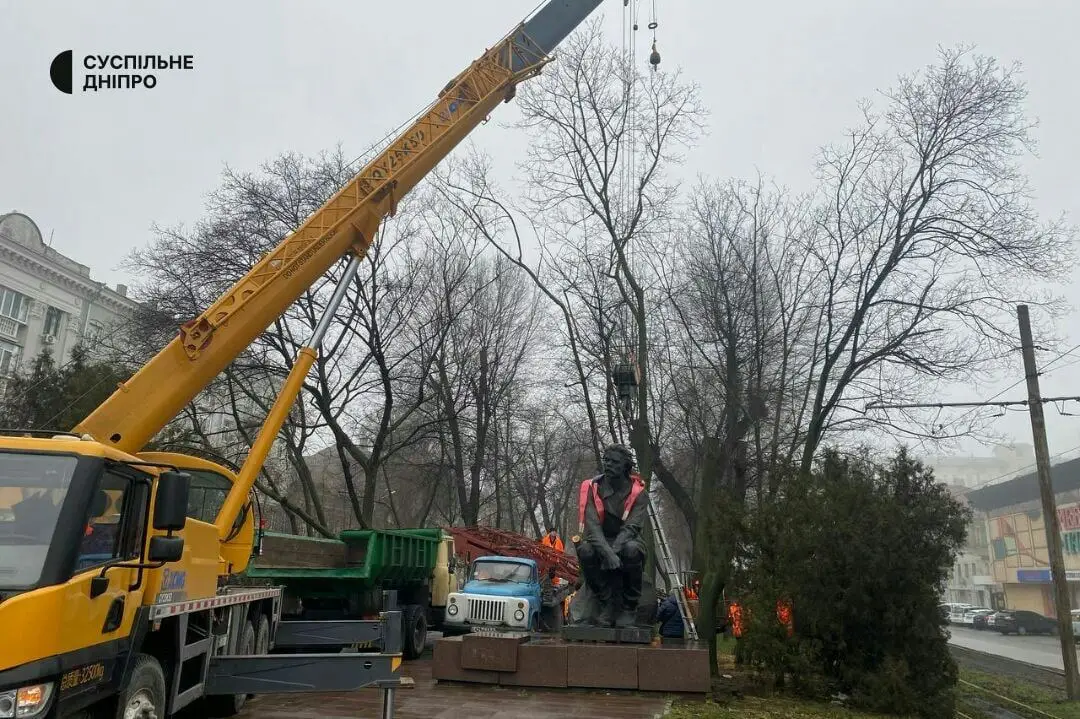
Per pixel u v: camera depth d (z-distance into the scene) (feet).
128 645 19.85
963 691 58.39
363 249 42.16
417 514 157.07
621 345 76.79
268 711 33.01
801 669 39.96
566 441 135.23
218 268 71.67
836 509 40.16
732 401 70.18
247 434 78.33
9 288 115.24
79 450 18.35
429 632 75.36
